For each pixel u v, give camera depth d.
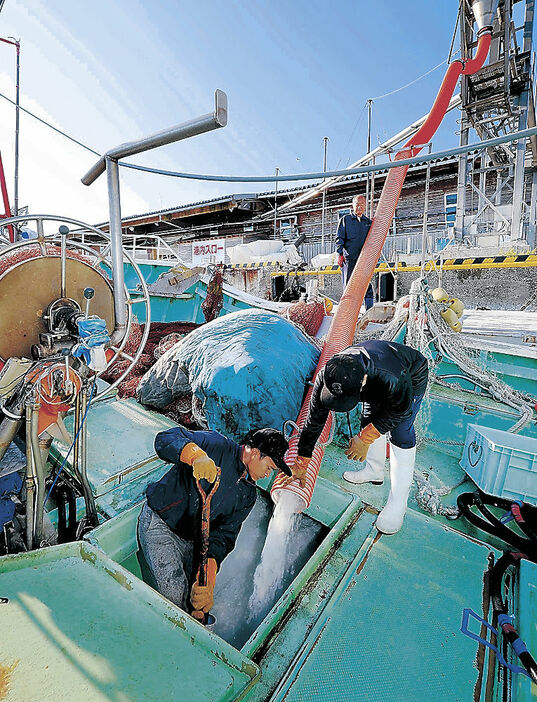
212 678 1.20
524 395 3.71
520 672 1.47
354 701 1.40
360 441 2.40
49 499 2.43
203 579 1.72
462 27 9.68
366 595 1.83
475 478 2.74
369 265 4.33
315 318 4.69
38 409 1.80
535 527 2.30
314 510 2.41
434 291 5.41
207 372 2.89
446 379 4.10
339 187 23.06
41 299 1.89
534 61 11.26
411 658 1.55
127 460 2.70
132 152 1.88
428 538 2.20
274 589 2.04
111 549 2.06
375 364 1.92
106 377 4.67
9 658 1.20
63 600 1.42
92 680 1.15
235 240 25.09
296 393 2.94
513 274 8.52
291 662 1.51
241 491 2.03
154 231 40.41
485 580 1.94
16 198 5.00
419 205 21.53
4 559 1.54
